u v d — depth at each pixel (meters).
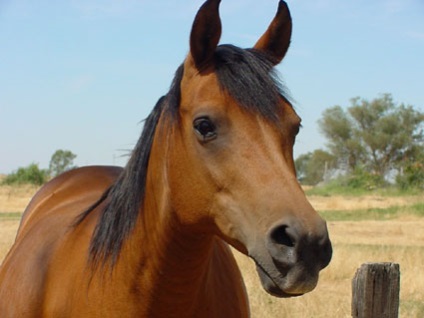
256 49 2.94
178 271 2.90
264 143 2.59
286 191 2.47
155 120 3.05
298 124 2.75
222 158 2.61
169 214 2.83
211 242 2.92
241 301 3.58
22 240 4.04
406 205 27.25
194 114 2.68
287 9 3.05
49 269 3.47
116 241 3.05
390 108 67.44
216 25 2.75
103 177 4.68
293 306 7.13
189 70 2.81
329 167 69.31
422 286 9.09
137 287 2.97
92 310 3.09
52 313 3.29
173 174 2.78
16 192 36.34
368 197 35.84
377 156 67.31
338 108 68.81
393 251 12.52
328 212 26.44
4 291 3.69
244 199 2.54
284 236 2.41
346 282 9.83
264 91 2.65
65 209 4.06
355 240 16.16
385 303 4.05
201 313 3.11
